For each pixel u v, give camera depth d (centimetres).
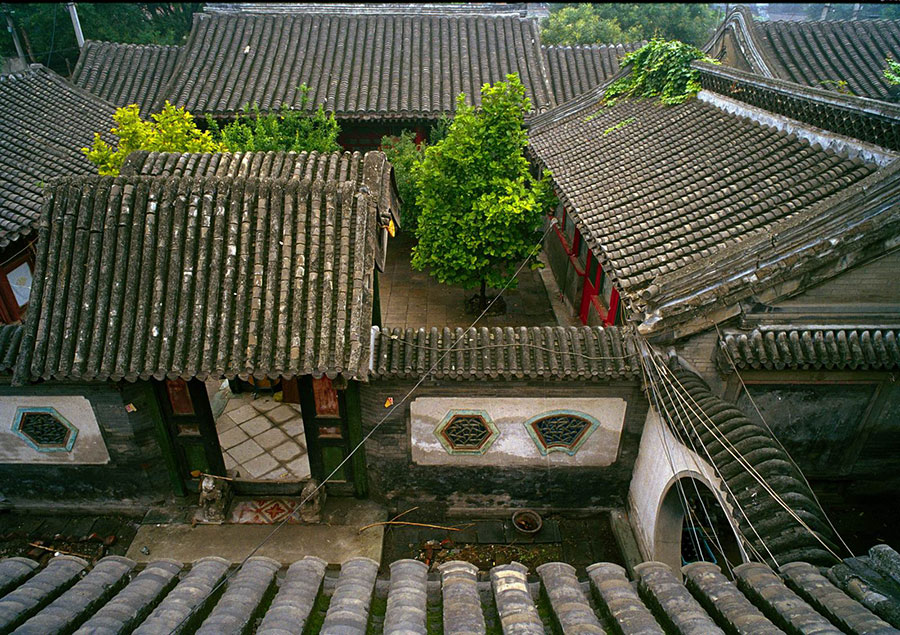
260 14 2084
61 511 982
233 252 783
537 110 1902
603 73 2127
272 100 1852
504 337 848
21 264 1306
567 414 880
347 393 859
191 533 918
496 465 931
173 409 889
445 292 1675
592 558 914
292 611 370
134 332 748
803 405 888
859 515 984
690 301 770
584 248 1453
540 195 1295
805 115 1009
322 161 1051
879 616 321
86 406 868
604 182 1155
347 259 786
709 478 652
